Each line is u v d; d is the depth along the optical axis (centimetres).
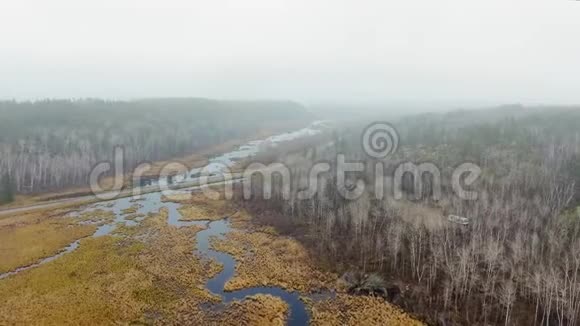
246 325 5156
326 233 7925
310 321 5250
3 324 5056
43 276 6462
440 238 6675
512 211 7400
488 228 6812
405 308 5512
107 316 5331
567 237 6512
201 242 8169
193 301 5769
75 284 6216
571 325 4616
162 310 5528
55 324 5103
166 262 7100
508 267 5897
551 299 4734
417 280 6016
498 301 5306
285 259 7225
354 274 6378
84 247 7712
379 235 7175
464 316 5153
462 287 5606
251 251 7644
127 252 7512
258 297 5847
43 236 8325
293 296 5959
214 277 6594
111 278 6431
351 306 5609
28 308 5472
